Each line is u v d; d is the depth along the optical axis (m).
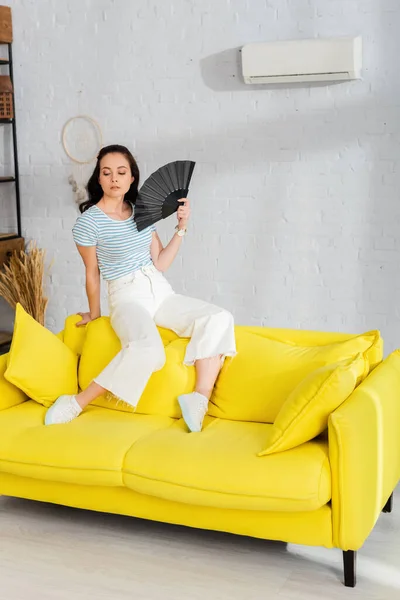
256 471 2.95
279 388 3.46
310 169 5.03
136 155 5.41
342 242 5.04
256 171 5.15
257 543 3.30
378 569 3.09
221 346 3.63
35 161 5.68
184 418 3.38
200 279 5.39
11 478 3.45
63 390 3.74
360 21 4.77
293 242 5.14
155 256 4.10
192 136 5.26
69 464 3.22
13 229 5.88
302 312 5.20
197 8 5.11
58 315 5.81
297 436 2.99
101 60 5.39
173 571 3.09
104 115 5.45
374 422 3.03
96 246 3.92
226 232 5.28
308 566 3.12
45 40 5.50
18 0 5.52
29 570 3.12
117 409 3.69
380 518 3.51
